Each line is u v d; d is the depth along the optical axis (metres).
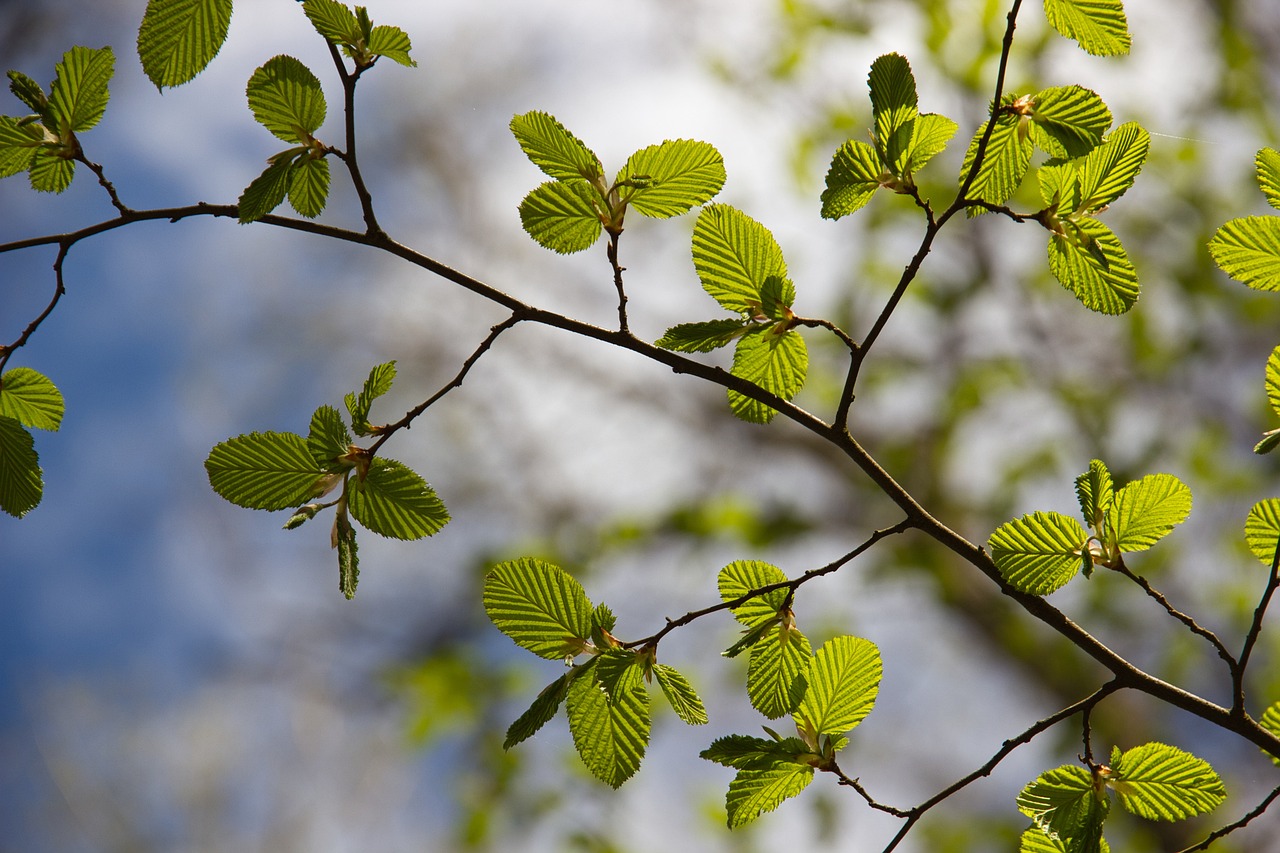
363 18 1.21
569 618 1.21
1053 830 1.22
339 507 1.22
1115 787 1.22
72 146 1.24
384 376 1.22
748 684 1.23
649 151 1.22
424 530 1.22
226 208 1.23
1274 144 3.18
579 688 1.21
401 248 1.23
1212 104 3.19
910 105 1.21
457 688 2.96
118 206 1.23
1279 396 1.21
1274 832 3.01
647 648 1.21
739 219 1.23
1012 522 1.22
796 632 1.23
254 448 1.21
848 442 1.23
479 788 2.89
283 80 1.22
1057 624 1.22
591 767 1.20
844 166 1.22
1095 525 1.22
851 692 1.23
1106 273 1.22
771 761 1.22
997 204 1.22
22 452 1.24
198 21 1.21
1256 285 1.22
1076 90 1.21
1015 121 1.21
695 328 1.23
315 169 1.23
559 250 1.24
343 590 1.21
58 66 1.23
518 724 1.20
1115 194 1.22
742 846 2.98
